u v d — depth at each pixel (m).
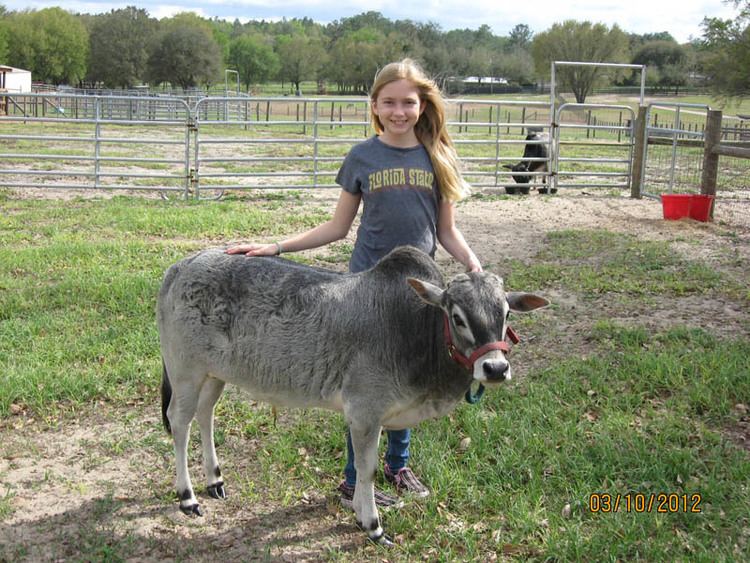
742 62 32.38
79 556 3.87
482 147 23.58
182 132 30.23
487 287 3.38
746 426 5.05
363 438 3.80
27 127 29.33
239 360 3.95
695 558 3.68
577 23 54.69
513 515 4.09
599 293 8.03
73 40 70.06
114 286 7.89
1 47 67.31
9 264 8.77
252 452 4.96
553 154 15.03
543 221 12.14
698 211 12.09
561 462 4.61
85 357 6.26
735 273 8.83
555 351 6.47
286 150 23.27
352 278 3.88
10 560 3.82
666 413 5.20
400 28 104.94
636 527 3.94
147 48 69.50
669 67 57.47
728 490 4.27
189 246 10.08
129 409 5.52
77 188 14.38
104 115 39.44
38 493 4.46
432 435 4.96
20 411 5.43
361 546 3.97
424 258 3.79
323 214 12.60
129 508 4.33
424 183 3.98
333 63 71.38
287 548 3.96
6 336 6.60
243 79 83.44
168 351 4.15
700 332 6.63
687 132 13.38
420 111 3.99
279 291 3.86
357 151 4.03
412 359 3.67
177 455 4.25
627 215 12.70
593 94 51.19
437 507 4.24
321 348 3.77
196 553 3.92
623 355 6.17
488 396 5.48
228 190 15.20
